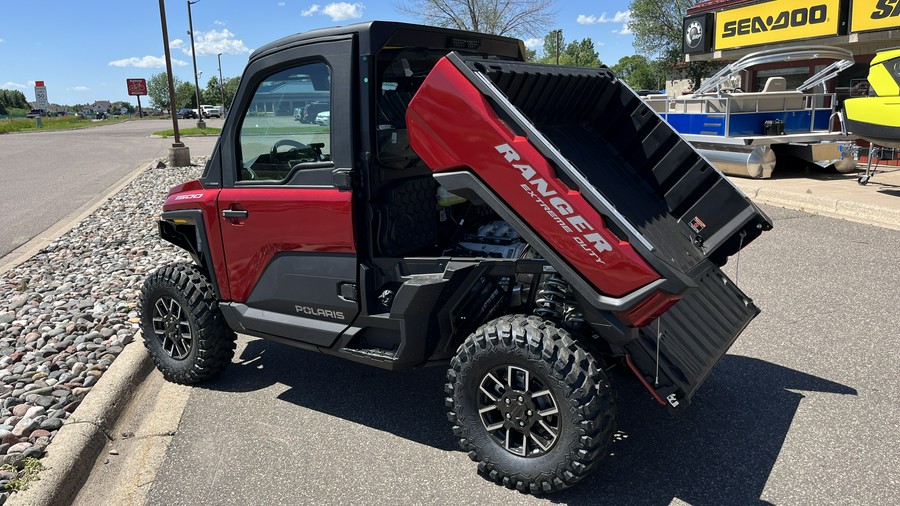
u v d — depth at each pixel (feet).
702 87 44.86
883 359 15.01
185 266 14.85
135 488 11.15
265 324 13.34
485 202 10.51
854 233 26.27
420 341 11.49
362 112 11.46
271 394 14.49
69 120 264.72
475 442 10.74
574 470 9.81
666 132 13.41
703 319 12.02
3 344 17.49
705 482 10.68
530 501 10.34
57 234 32.48
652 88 197.88
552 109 12.53
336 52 11.46
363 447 12.16
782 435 12.01
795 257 23.36
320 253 12.20
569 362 9.70
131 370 15.16
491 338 10.23
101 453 12.44
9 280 24.41
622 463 11.30
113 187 50.19
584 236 9.45
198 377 14.75
